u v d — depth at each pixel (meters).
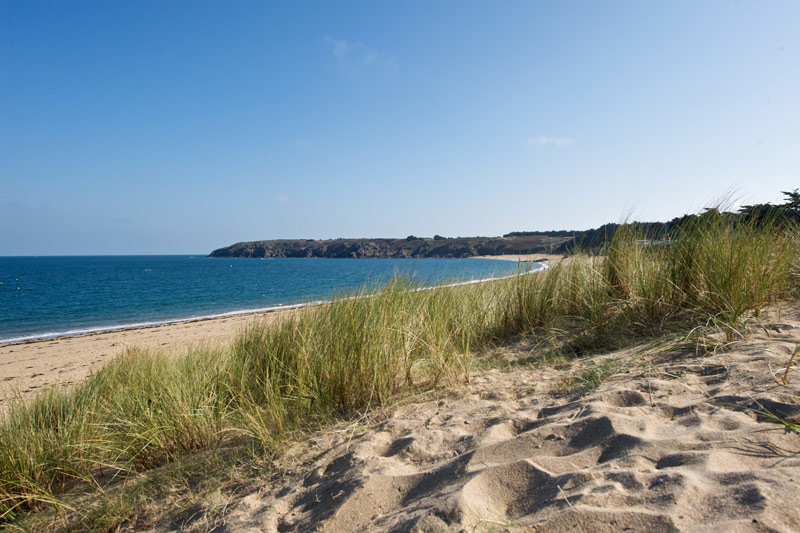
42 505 2.89
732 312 3.27
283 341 4.41
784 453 1.57
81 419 3.65
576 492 1.60
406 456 2.31
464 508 1.62
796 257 4.22
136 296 32.34
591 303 4.50
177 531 2.16
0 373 9.73
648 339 3.65
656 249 4.50
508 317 5.15
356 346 3.43
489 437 2.27
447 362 3.56
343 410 3.29
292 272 71.31
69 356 11.37
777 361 2.44
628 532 1.32
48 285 45.91
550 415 2.43
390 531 1.65
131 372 5.49
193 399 3.48
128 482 2.89
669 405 2.21
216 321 16.91
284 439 2.85
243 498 2.30
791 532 1.15
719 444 1.71
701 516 1.30
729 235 3.96
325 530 1.82
